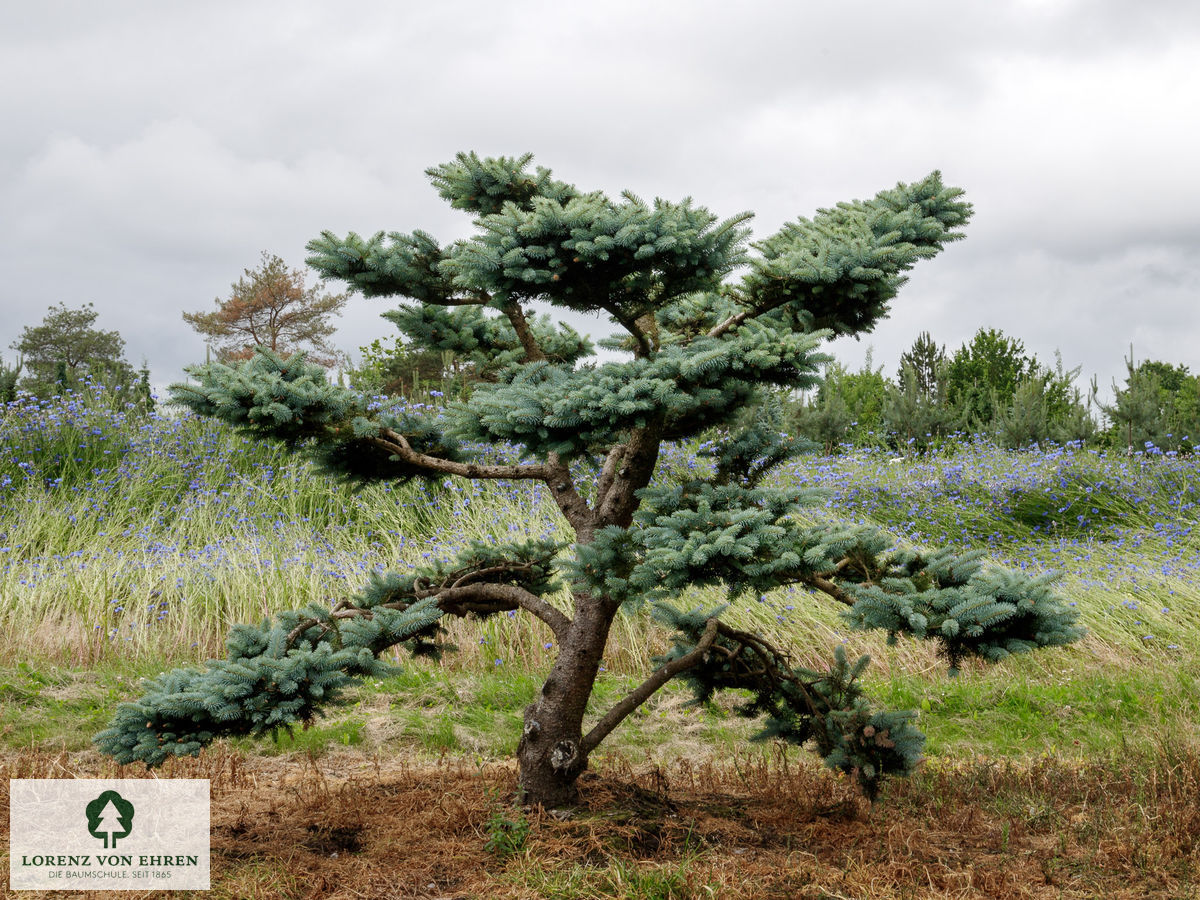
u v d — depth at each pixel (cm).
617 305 400
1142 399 1455
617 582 372
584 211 370
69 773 505
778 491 390
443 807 423
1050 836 421
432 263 440
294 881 355
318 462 463
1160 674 725
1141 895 358
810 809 452
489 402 366
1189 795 446
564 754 414
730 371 373
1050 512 1184
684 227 367
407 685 686
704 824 422
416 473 482
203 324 3228
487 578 477
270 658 366
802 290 402
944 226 436
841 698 465
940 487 1234
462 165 438
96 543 946
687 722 640
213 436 1182
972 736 616
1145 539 1055
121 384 1399
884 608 360
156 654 769
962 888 364
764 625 787
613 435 379
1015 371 1917
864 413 1730
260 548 938
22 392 1279
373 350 2089
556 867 365
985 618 346
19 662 723
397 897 346
